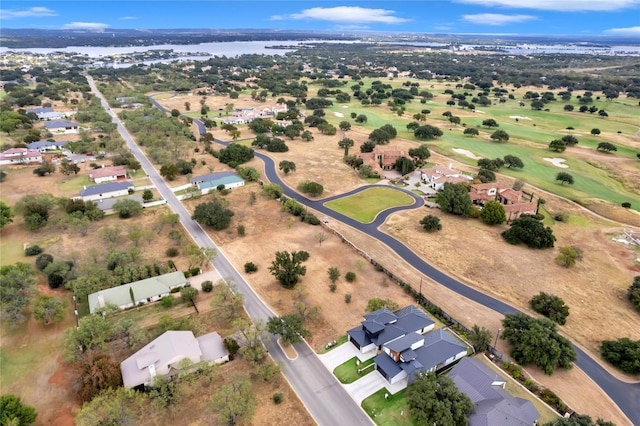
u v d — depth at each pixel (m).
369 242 101.25
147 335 66.00
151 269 84.06
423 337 62.91
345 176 147.75
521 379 59.72
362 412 54.41
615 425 51.38
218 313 73.50
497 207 109.88
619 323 73.50
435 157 170.00
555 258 94.31
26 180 134.62
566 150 180.75
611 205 124.25
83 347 61.31
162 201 120.94
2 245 95.00
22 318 67.50
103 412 49.25
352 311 74.81
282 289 81.19
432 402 51.00
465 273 88.25
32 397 55.50
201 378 58.16
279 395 55.88
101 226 105.88
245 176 139.88
